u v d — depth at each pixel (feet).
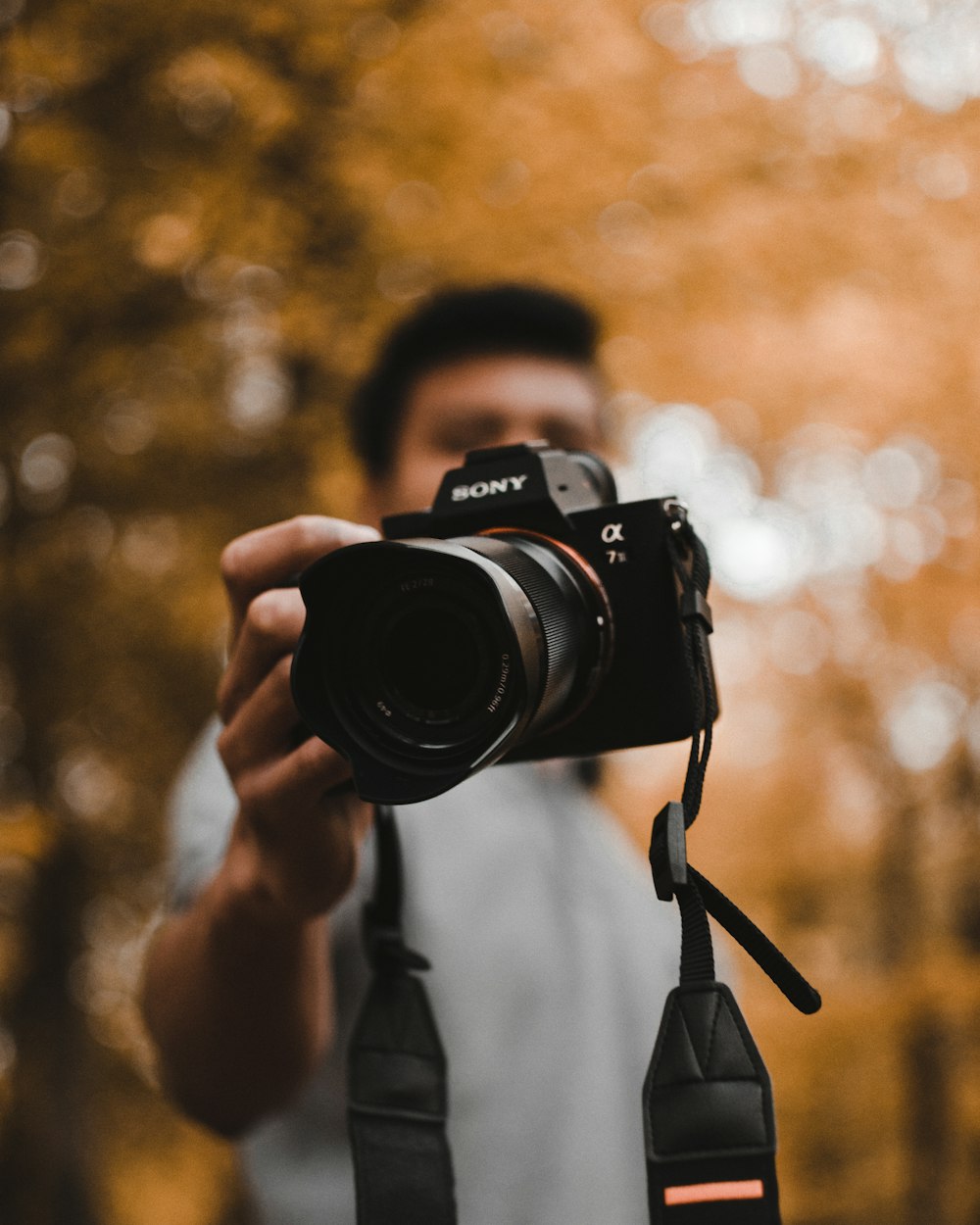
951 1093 22.86
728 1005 2.97
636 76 14.03
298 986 4.09
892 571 19.02
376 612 3.05
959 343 16.35
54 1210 14.67
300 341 12.80
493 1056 4.96
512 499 3.73
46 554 14.48
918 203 15.48
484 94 12.95
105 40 11.88
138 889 16.44
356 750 2.99
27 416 13.79
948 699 21.06
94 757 16.07
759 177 14.89
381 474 6.75
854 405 16.66
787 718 25.81
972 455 17.33
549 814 5.81
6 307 12.91
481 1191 4.83
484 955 5.08
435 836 5.26
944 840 23.99
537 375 6.38
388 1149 3.53
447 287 13.10
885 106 15.33
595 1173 4.98
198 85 11.62
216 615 14.40
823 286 15.53
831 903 32.91
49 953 14.90
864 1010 25.85
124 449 14.64
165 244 11.60
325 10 11.95
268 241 12.34
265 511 14.75
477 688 2.93
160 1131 18.49
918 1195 23.16
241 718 3.59
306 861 3.62
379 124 12.78
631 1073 5.28
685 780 3.07
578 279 13.66
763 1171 2.93
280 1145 5.04
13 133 12.10
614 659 3.65
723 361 15.62
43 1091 14.78
